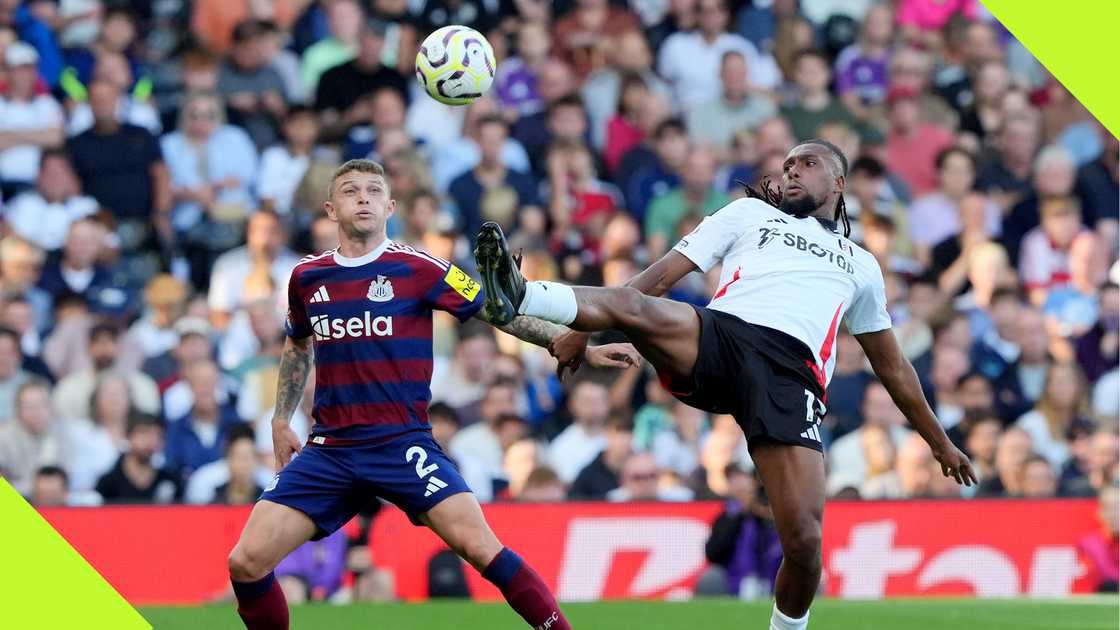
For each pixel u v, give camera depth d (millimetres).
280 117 44438
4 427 35750
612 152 45719
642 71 46906
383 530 31266
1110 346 43250
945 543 33188
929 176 47219
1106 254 45969
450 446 35500
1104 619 27422
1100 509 33719
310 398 36719
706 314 18609
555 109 44938
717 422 36688
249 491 33906
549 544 31875
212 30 46188
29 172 42281
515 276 16938
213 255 41875
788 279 19047
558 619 17938
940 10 50312
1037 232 45594
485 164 43344
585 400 36188
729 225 19484
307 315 18531
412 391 18125
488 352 37969
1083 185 47531
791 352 18734
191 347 37000
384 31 46281
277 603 18047
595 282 41531
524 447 35562
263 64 44750
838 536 32844
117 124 42812
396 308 18094
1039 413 40562
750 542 32250
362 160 18594
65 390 37000
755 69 48469
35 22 44625
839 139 46875
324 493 17938
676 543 32219
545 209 43500
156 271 41344
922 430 20750
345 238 18422
